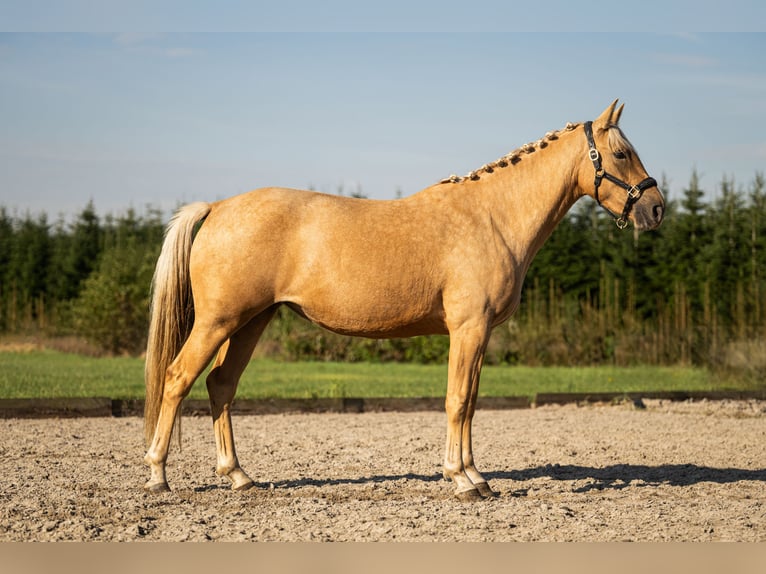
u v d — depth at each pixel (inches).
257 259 276.1
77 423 457.7
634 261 1092.5
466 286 286.4
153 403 286.8
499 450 406.9
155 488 287.7
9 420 462.6
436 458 380.5
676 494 310.0
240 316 280.4
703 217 1107.3
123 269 1127.0
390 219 286.8
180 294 284.0
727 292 1006.4
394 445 412.8
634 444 426.9
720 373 776.9
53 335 1222.9
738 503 290.4
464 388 288.7
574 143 307.7
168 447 289.6
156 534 238.4
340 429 462.3
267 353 1052.5
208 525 248.8
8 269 1344.7
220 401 305.3
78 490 291.1
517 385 719.7
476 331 287.6
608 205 309.4
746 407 578.2
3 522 244.8
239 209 281.4
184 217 285.3
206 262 278.4
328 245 279.3
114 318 1089.4
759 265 1047.6
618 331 1010.7
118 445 391.2
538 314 1040.2
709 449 414.6
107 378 690.8
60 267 1342.3
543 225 307.4
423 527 251.0
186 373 280.7
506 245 297.6
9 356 999.0
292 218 280.4
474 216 295.4
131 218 1525.6
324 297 282.0
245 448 397.4
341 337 1045.2
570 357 1001.5
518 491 311.4
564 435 452.8
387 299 283.4
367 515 263.6
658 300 1059.9
